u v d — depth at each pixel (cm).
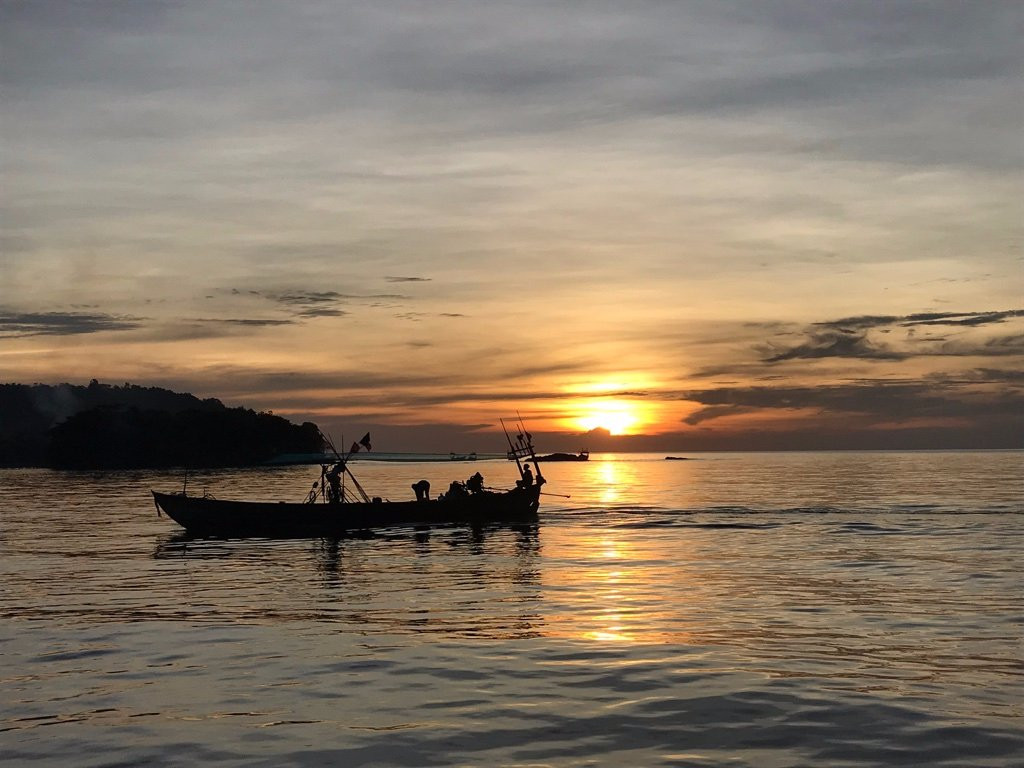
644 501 7975
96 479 14375
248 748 1475
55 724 1602
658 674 1873
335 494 5044
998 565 3572
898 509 6619
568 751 1450
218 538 4828
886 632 2295
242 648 2150
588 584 3116
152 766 1407
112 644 2212
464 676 1869
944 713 1611
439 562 3744
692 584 3109
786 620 2459
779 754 1429
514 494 5444
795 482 12188
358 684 1823
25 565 3775
